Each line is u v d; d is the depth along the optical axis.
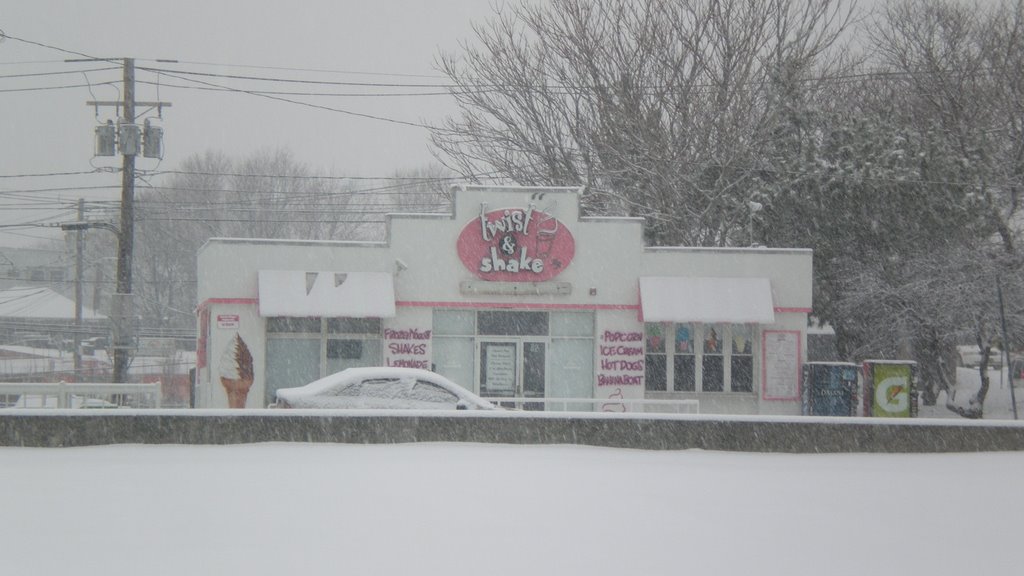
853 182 43.78
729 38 53.00
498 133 57.09
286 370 36.56
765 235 46.22
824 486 20.23
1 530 14.37
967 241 43.59
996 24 55.62
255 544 13.51
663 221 50.66
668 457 24.55
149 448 24.33
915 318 43.62
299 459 22.52
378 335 37.00
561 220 37.69
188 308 88.50
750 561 13.17
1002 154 49.47
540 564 12.63
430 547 13.48
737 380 38.53
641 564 12.79
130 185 40.81
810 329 50.41
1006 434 26.72
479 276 37.28
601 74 54.97
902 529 15.77
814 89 53.97
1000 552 14.19
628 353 37.78
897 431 26.30
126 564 12.30
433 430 25.83
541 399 33.38
